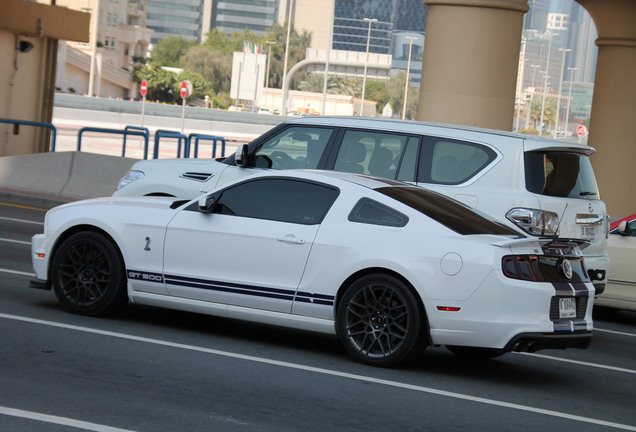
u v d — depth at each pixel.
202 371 8.41
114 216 10.30
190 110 90.88
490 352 10.11
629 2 30.34
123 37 179.25
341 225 9.40
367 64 98.69
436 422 7.41
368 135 12.69
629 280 14.45
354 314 9.25
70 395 7.28
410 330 9.00
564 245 9.37
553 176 12.04
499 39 22.16
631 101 31.22
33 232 18.27
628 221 14.59
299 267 9.45
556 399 8.70
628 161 31.41
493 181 11.88
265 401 7.57
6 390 7.29
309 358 9.41
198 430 6.62
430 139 12.34
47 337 9.23
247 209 9.84
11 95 31.28
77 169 26.20
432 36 22.55
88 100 88.12
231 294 9.73
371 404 7.78
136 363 8.50
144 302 10.21
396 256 9.07
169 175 13.71
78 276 10.41
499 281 8.77
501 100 22.41
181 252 9.95
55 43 33.00
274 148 13.20
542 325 8.84
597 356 11.35
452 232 9.07
